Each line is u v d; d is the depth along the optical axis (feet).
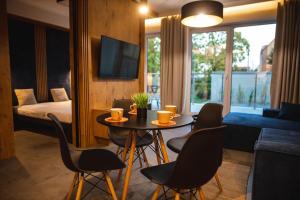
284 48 13.62
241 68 16.79
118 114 6.10
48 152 10.32
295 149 4.80
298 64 13.38
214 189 7.03
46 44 17.24
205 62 17.92
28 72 16.11
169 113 5.80
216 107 6.91
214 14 7.01
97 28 11.24
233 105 17.43
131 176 7.86
